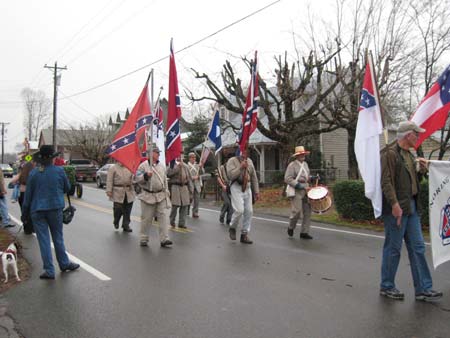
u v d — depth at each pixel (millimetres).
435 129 7629
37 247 9547
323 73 24141
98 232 11617
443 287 6359
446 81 7625
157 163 9781
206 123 34750
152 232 11617
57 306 5711
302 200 10516
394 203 5656
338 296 6008
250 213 9914
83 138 50656
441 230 6473
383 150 5941
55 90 43062
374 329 4840
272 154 32375
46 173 7113
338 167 31094
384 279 5996
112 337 4730
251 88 9797
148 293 6211
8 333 4871
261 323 5062
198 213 16062
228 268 7578
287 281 6762
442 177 6430
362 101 6312
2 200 12164
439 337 4621
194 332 4828
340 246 9508
